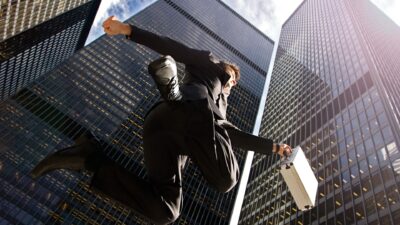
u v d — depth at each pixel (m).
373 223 59.25
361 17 142.38
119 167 2.22
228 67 2.76
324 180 80.31
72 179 97.19
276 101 146.88
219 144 2.22
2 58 131.50
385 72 105.25
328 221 69.44
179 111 2.14
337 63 121.56
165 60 1.95
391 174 63.34
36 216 86.75
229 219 115.69
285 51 181.75
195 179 119.75
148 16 176.50
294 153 3.04
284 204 88.00
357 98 94.75
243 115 160.25
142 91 136.38
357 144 79.56
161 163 2.26
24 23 120.75
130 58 146.25
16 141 98.81
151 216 2.19
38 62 158.75
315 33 162.25
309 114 112.56
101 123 117.12
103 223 93.00
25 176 92.38
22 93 111.50
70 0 136.75
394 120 74.19
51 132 106.88
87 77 128.62
